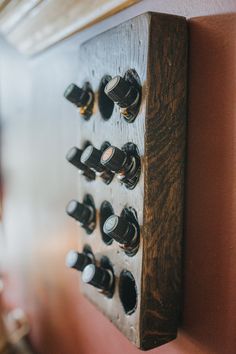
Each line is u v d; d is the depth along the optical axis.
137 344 0.38
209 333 0.37
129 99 0.37
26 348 0.93
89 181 0.49
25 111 0.86
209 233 0.36
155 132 0.37
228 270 0.35
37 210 0.83
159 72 0.36
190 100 0.38
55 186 0.72
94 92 0.46
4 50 0.94
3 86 0.99
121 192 0.41
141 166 0.37
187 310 0.39
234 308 0.34
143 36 0.36
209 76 0.35
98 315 0.58
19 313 0.99
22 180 0.91
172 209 0.38
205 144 0.36
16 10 0.64
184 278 0.39
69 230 0.67
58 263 0.73
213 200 0.36
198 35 0.36
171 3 0.39
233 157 0.34
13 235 1.01
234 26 0.33
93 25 0.54
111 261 0.44
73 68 0.61
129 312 0.40
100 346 0.58
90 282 0.43
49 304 0.79
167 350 0.43
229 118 0.34
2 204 1.09
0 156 1.08
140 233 0.38
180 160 0.38
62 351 0.73
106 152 0.39
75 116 0.62
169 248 0.38
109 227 0.39
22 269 0.96
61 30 0.61
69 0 0.52
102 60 0.44
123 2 0.46
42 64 0.74
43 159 0.77
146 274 0.38
